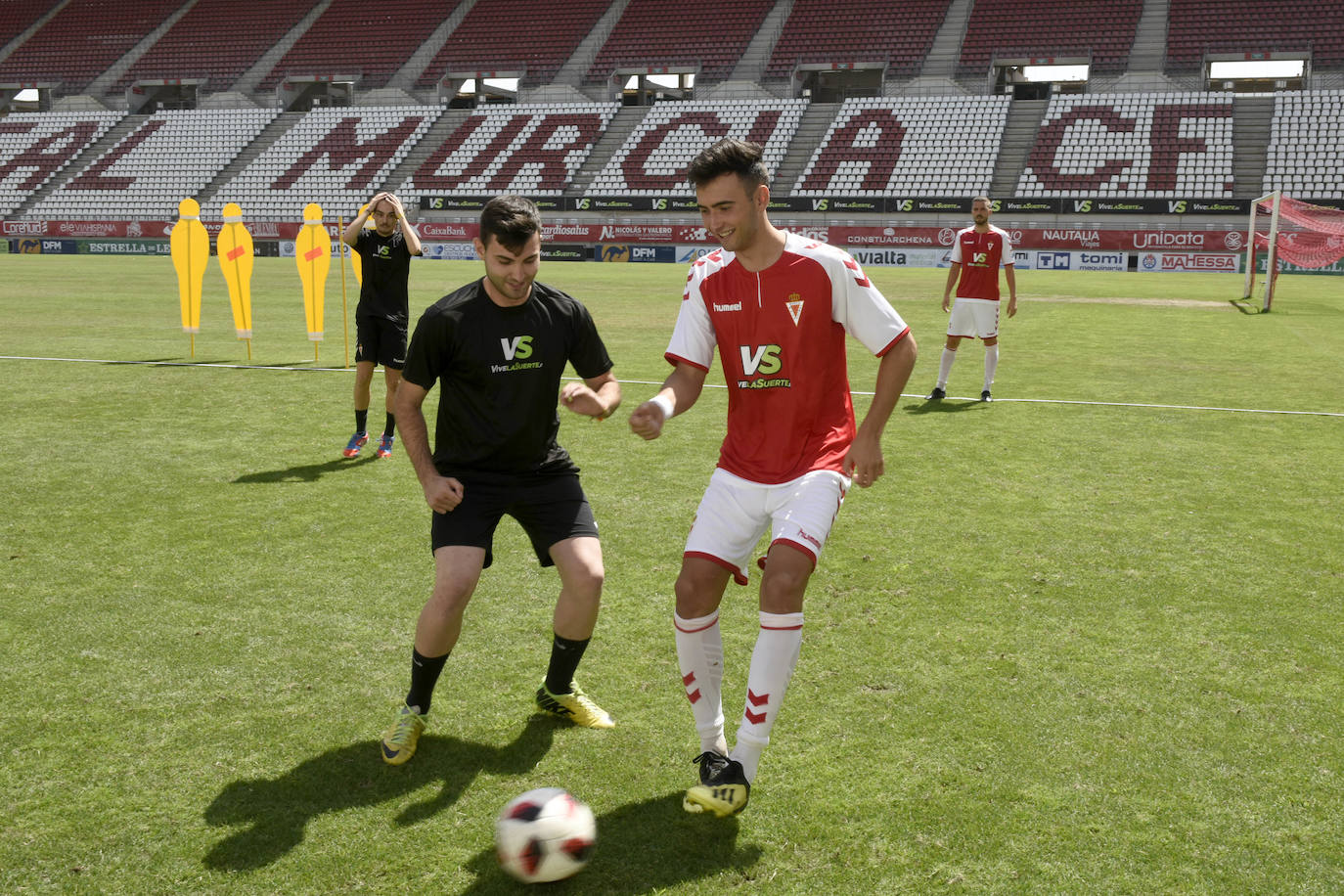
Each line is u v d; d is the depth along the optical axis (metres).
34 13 47.72
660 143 37.34
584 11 43.44
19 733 3.01
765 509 2.82
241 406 8.24
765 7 41.84
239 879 2.37
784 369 2.76
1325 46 35.25
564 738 3.04
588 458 6.56
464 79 42.44
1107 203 30.91
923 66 38.41
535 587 4.25
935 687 3.36
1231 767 2.89
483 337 2.92
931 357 11.65
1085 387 9.53
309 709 3.18
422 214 36.62
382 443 6.56
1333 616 3.98
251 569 4.42
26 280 22.72
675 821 2.62
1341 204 30.73
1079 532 5.05
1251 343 12.96
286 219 37.78
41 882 2.35
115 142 41.19
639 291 21.61
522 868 2.32
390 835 2.54
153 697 3.24
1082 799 2.72
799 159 36.00
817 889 2.36
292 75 43.31
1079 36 37.38
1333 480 6.10
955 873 2.42
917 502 5.56
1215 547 4.84
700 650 2.79
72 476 5.95
